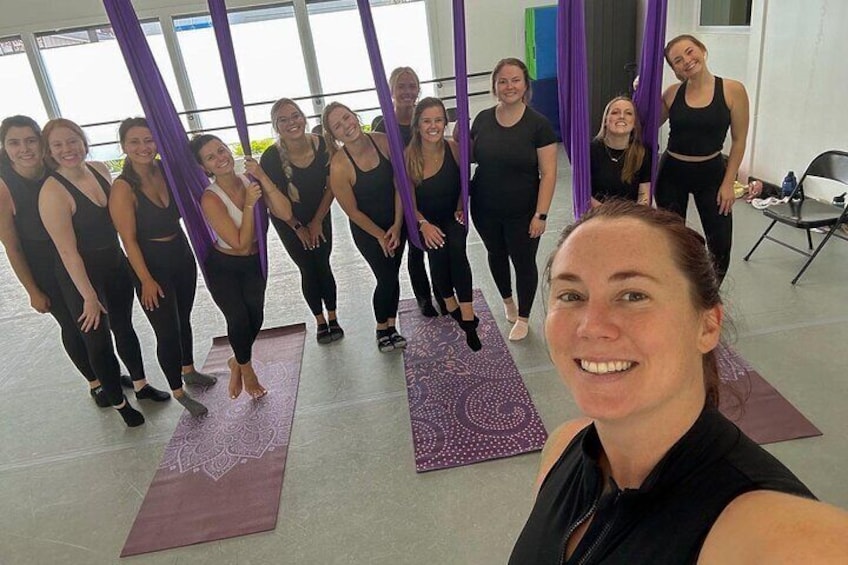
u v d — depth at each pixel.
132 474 2.53
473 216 3.00
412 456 2.40
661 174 2.98
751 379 2.52
